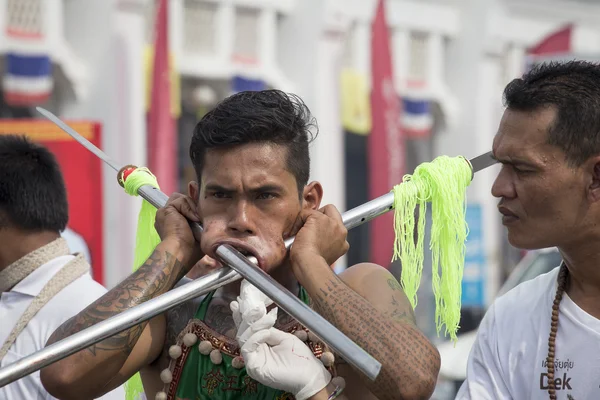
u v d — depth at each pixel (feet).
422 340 19.61
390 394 19.04
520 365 20.77
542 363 20.44
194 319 20.47
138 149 79.15
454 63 109.19
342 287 19.67
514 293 21.59
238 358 19.72
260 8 91.15
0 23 74.54
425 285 64.18
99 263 41.91
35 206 27.02
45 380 19.99
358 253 100.83
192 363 20.16
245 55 91.04
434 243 21.62
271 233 19.93
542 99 19.22
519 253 105.81
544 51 88.99
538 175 19.25
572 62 20.01
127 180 23.04
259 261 19.72
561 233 19.42
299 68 93.66
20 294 26.94
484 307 71.82
